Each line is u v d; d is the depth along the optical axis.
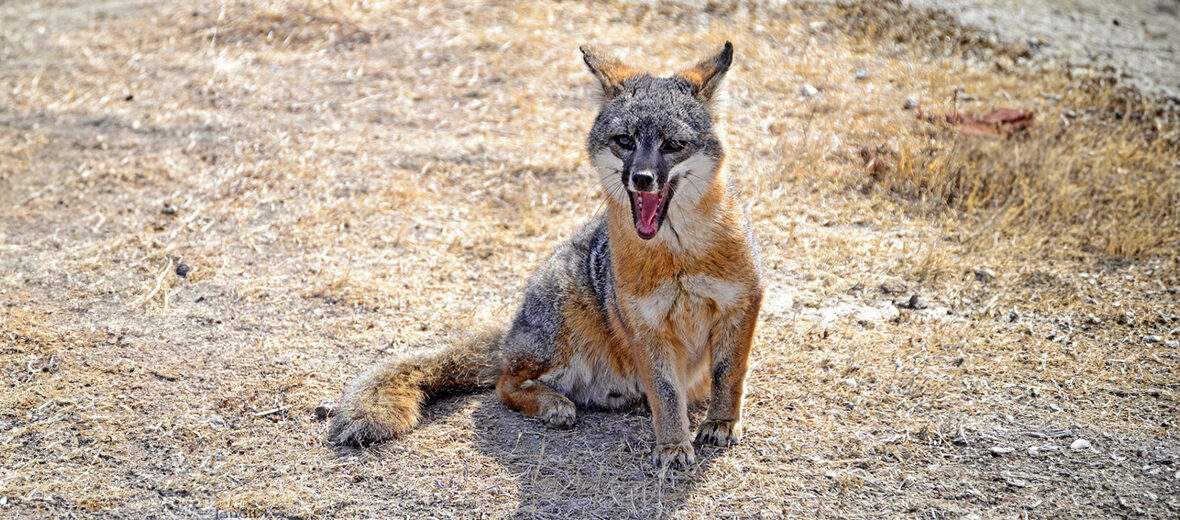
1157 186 14.00
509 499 8.00
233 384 9.75
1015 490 7.85
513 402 9.36
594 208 13.80
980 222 13.23
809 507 7.77
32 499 8.05
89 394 9.54
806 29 19.58
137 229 13.40
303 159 15.17
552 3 20.69
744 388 9.44
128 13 22.22
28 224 13.58
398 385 9.22
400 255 12.64
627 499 7.95
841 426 8.83
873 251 12.40
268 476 8.37
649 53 18.27
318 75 18.27
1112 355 9.91
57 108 17.55
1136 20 21.95
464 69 18.12
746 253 8.35
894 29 19.62
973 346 10.15
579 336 9.35
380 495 8.09
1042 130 15.59
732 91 16.80
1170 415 8.79
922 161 14.36
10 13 23.11
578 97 17.08
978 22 20.41
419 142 15.71
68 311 11.23
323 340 10.67
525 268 12.38
